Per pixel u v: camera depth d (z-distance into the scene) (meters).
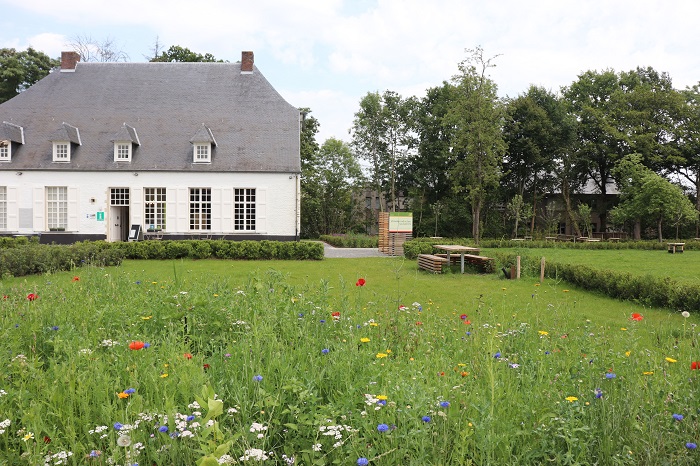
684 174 46.47
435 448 3.03
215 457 2.49
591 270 13.52
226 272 16.88
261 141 30.06
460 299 11.68
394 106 52.06
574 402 3.53
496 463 2.97
